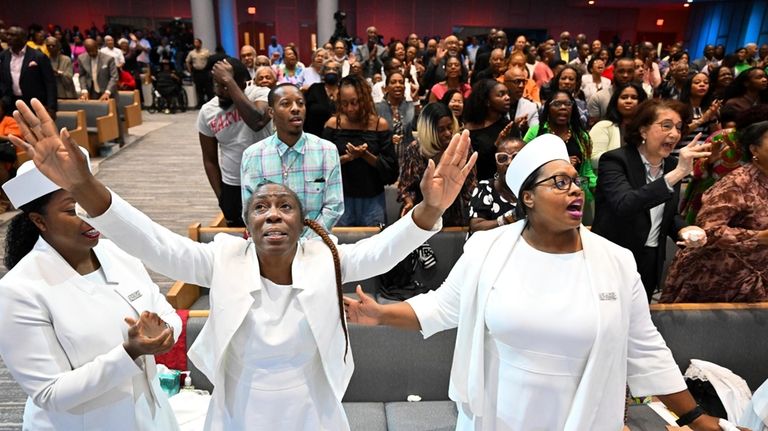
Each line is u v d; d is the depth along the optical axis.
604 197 2.53
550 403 1.50
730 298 2.75
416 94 7.19
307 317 1.44
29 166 1.33
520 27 18.70
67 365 1.39
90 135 7.57
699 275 2.72
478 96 3.77
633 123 2.45
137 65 12.58
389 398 2.70
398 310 1.67
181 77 12.02
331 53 8.48
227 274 1.45
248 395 1.49
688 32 19.64
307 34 18.14
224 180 3.83
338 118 3.75
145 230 1.37
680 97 5.59
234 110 3.66
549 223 1.47
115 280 1.50
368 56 11.34
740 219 2.38
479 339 1.54
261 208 1.42
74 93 7.95
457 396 1.65
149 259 1.39
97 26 17.62
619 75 5.36
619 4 18.45
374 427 2.48
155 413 1.59
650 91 7.46
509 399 1.54
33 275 1.37
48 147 1.22
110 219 1.29
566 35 11.12
